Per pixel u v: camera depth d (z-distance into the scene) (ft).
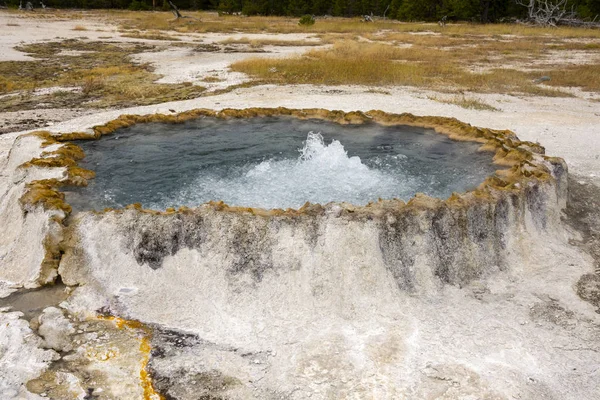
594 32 114.42
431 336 17.81
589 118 44.47
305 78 58.34
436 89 54.65
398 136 32.22
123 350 17.01
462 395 15.44
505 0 145.89
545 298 20.01
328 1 170.09
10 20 118.93
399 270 20.01
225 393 15.49
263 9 163.53
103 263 20.01
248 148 30.45
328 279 19.33
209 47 86.02
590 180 30.89
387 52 76.23
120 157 28.53
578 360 16.94
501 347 17.39
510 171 25.48
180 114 34.76
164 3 173.47
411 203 21.02
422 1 150.00
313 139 31.32
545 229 23.84
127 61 71.61
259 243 19.57
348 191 25.26
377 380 15.97
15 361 16.33
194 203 23.66
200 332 18.01
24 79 58.65
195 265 19.66
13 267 20.80
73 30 106.73
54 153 26.66
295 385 15.81
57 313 18.31
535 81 60.03
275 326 18.22
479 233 21.58
